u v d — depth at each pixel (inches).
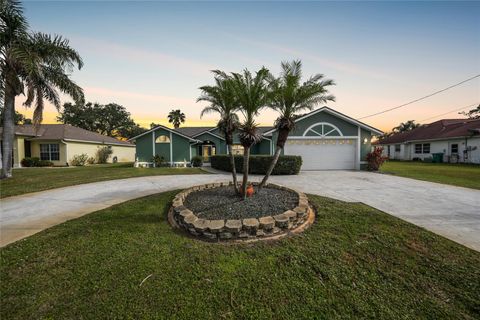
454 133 831.7
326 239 141.4
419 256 121.3
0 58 358.3
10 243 138.1
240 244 136.9
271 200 204.7
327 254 123.6
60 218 185.2
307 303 88.0
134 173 482.3
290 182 361.7
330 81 217.8
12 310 83.2
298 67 218.2
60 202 236.5
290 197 215.3
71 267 111.0
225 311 84.0
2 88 365.4
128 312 82.7
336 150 557.0
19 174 456.1
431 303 88.0
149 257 120.2
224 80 214.8
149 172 504.4
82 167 695.7
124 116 1781.5
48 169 606.5
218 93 220.1
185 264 114.0
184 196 218.4
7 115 384.2
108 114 1688.0
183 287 96.7
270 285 98.5
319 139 552.4
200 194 230.5
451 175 446.6
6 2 348.2
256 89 197.5
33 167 711.7
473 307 85.9
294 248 130.5
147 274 105.4
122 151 1130.7
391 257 120.5
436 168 599.8
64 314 81.6
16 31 365.1
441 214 192.1
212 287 97.0
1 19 352.8
